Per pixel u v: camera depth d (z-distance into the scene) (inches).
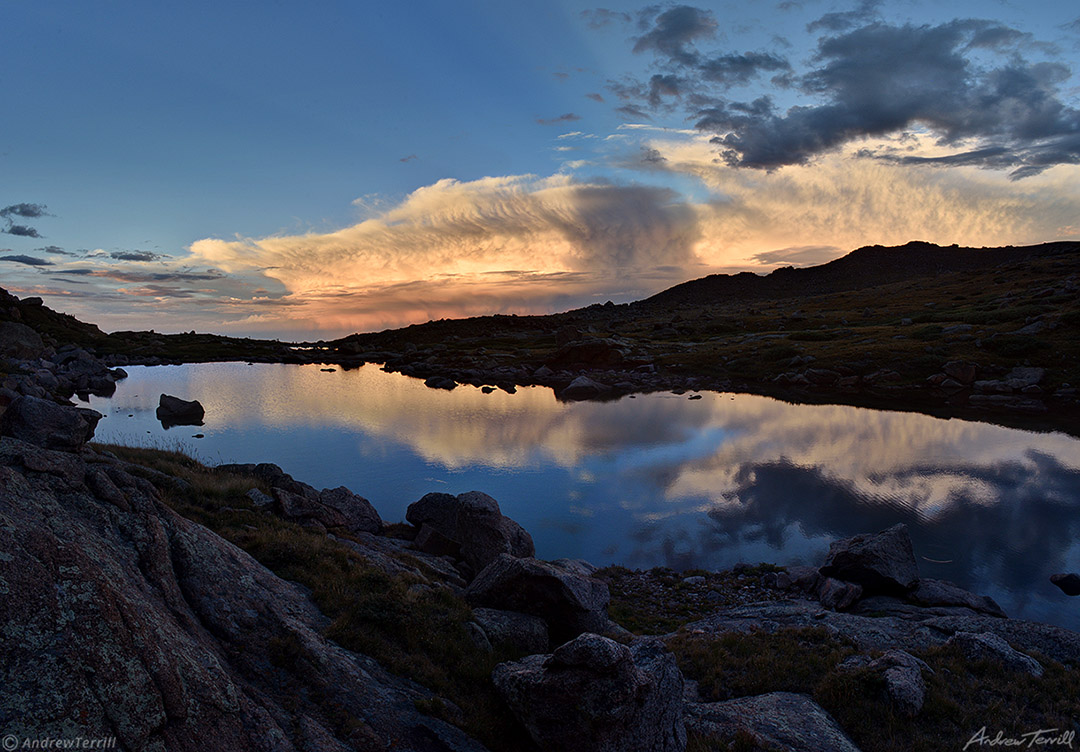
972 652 665.6
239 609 510.9
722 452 2148.1
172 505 758.5
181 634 398.6
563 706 461.1
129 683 306.7
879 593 1008.9
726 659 708.7
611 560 1251.8
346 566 716.7
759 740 508.7
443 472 1894.7
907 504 1557.6
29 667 276.1
